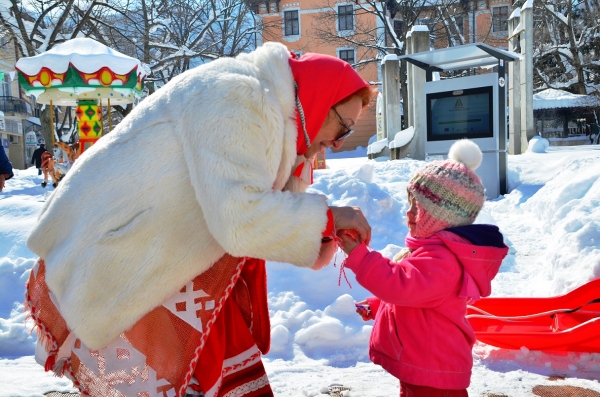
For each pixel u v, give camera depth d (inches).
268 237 70.9
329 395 126.3
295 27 1667.1
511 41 716.0
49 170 537.3
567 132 1465.3
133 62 493.4
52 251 78.1
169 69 1186.6
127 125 79.2
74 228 76.4
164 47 1030.4
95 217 74.9
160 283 75.2
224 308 89.4
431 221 100.5
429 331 96.9
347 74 84.1
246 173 71.3
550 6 1440.7
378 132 791.7
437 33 1434.5
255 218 69.7
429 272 94.3
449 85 429.7
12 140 1791.3
